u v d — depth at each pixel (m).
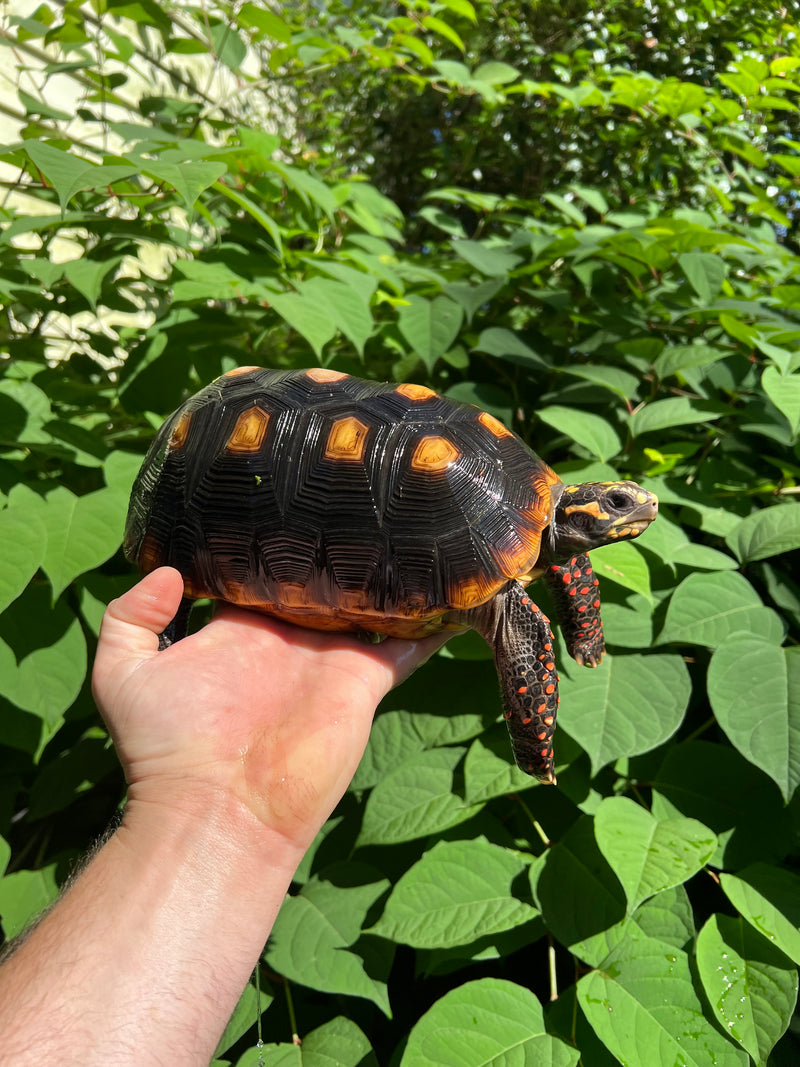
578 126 1.12
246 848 0.31
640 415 0.53
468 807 0.43
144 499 0.40
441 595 0.36
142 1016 0.26
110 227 0.54
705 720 0.52
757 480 0.56
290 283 0.54
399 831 0.42
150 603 0.35
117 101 0.76
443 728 0.46
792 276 0.66
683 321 0.64
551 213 0.79
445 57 1.36
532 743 0.37
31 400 0.48
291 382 0.41
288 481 0.37
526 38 1.25
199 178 0.42
